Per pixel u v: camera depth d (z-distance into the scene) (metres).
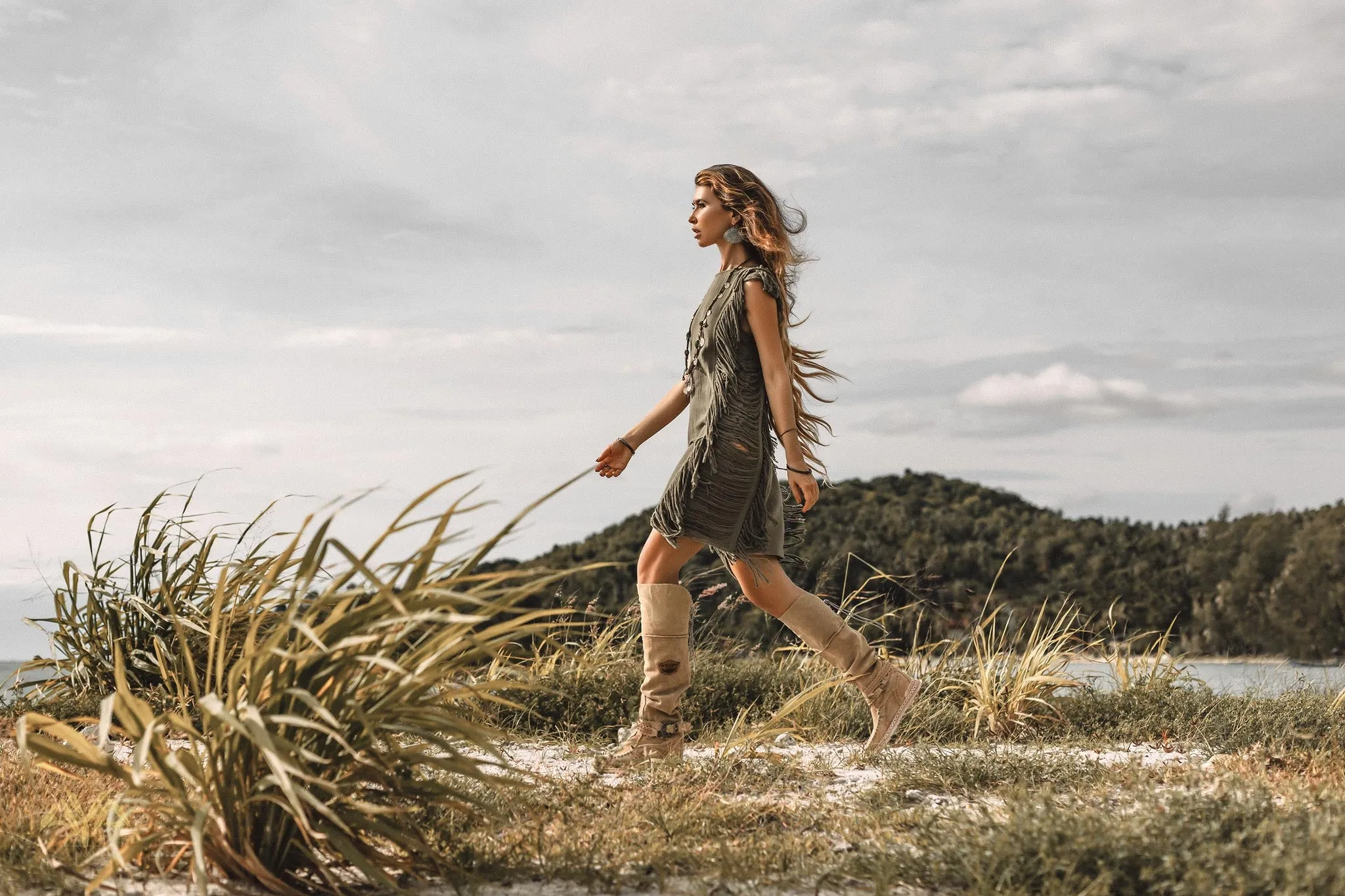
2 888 2.32
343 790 2.41
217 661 2.51
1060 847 2.31
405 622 2.32
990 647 5.53
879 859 2.46
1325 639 26.50
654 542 4.04
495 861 2.56
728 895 2.35
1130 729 4.79
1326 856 2.12
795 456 3.95
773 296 4.04
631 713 5.15
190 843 2.40
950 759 3.71
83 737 2.26
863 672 4.18
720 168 4.21
